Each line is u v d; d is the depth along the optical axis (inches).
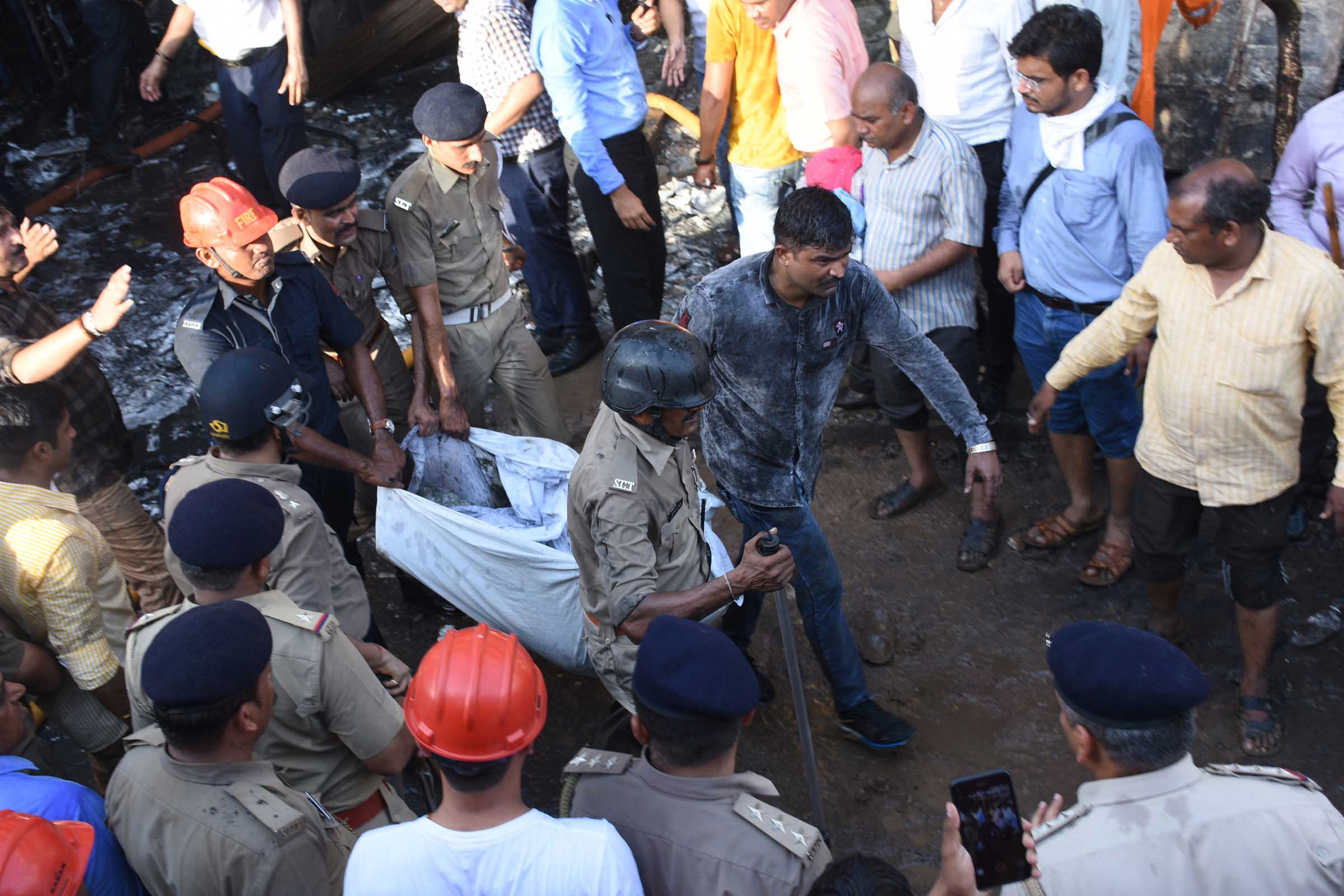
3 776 86.6
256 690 81.7
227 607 83.3
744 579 106.7
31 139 291.9
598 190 195.5
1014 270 162.7
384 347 169.8
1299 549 167.2
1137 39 180.7
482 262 168.1
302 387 134.9
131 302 132.6
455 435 161.0
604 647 122.3
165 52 238.8
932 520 181.5
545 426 184.4
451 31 301.6
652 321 107.9
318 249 154.6
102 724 121.9
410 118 296.8
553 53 180.1
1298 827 74.0
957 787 73.8
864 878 69.1
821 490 190.1
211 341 134.4
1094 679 76.2
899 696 153.0
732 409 131.0
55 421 114.9
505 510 156.3
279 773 95.7
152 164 285.3
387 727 98.7
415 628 166.6
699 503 124.3
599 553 110.6
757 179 204.5
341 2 304.3
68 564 110.1
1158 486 138.0
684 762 78.6
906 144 157.6
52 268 249.6
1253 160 224.4
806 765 127.3
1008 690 152.4
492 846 74.4
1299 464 129.0
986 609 165.2
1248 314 120.8
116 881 85.4
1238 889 73.8
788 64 186.1
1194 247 118.4
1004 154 182.4
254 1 224.1
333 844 88.9
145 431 205.8
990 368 199.2
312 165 146.4
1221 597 161.8
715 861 76.7
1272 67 216.8
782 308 124.3
